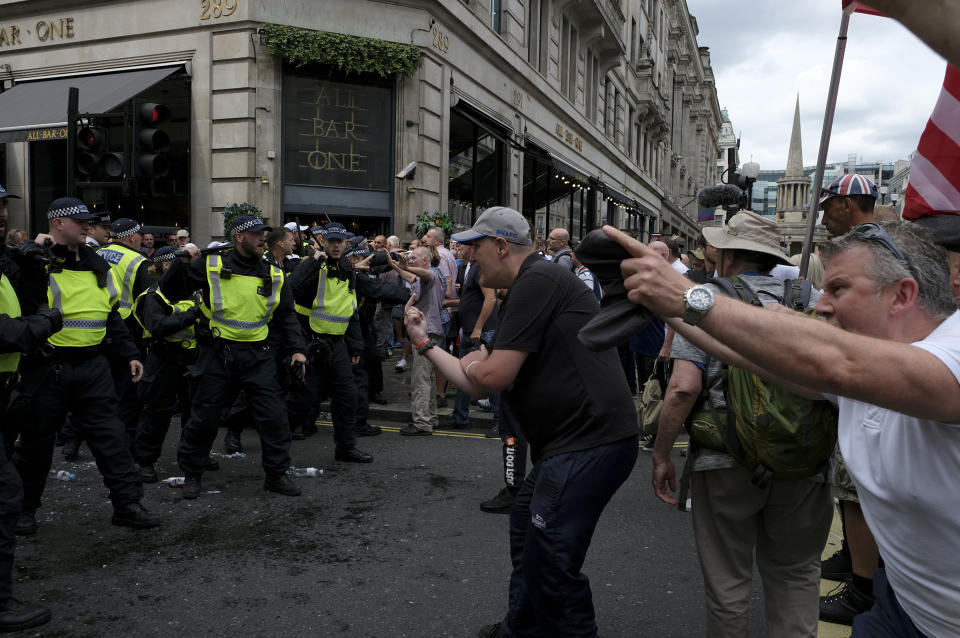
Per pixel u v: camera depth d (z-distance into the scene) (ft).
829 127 11.78
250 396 17.24
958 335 4.56
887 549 5.30
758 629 11.16
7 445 14.14
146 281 22.80
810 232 11.78
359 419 23.59
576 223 87.66
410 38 46.32
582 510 8.46
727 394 8.20
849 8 8.13
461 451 21.70
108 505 16.48
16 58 50.11
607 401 8.57
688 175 188.03
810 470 7.89
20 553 13.65
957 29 3.27
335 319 20.06
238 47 43.19
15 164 52.44
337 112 45.55
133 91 42.83
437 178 49.16
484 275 9.53
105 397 14.78
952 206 7.25
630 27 112.68
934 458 4.66
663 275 4.31
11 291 12.51
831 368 4.05
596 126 91.91
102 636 10.59
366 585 12.38
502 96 59.77
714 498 8.50
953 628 5.00
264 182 43.68
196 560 13.41
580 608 8.52
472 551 13.93
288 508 16.39
